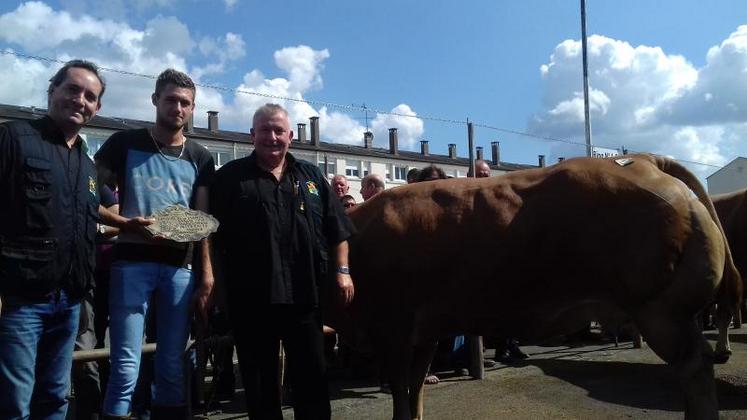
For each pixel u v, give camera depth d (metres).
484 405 5.45
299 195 3.64
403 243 3.94
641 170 3.65
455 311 3.94
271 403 3.58
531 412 5.14
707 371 3.47
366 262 4.04
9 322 2.99
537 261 3.70
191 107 3.80
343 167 45.94
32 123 3.12
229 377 6.27
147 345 4.36
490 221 3.78
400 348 4.02
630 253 3.52
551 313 3.81
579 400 5.48
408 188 4.16
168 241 3.63
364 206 4.26
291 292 3.51
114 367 3.54
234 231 3.56
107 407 3.51
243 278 3.52
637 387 5.89
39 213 3.01
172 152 3.77
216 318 5.44
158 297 3.68
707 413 3.42
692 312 3.52
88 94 3.19
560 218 3.64
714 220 3.79
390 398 6.04
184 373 3.74
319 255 3.66
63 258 3.11
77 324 3.36
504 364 7.52
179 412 3.68
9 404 3.02
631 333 8.48
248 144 38.69
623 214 3.55
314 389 3.63
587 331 9.62
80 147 3.30
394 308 4.00
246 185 3.58
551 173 3.80
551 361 7.58
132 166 3.66
